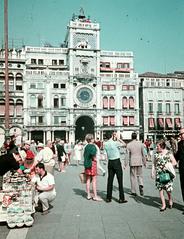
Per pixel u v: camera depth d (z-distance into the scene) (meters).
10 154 10.15
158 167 9.98
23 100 66.56
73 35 70.69
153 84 75.12
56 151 22.72
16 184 9.66
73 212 9.86
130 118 72.12
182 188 9.68
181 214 9.32
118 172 11.28
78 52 70.31
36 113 67.19
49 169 13.91
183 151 9.68
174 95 75.62
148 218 8.94
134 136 12.73
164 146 10.14
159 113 74.44
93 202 11.38
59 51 72.50
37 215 9.57
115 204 10.96
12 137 15.15
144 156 12.55
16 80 66.81
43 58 71.94
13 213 8.34
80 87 69.88
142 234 7.46
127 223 8.45
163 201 9.87
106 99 71.25
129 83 72.38
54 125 67.75
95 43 71.56
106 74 71.62
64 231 7.86
